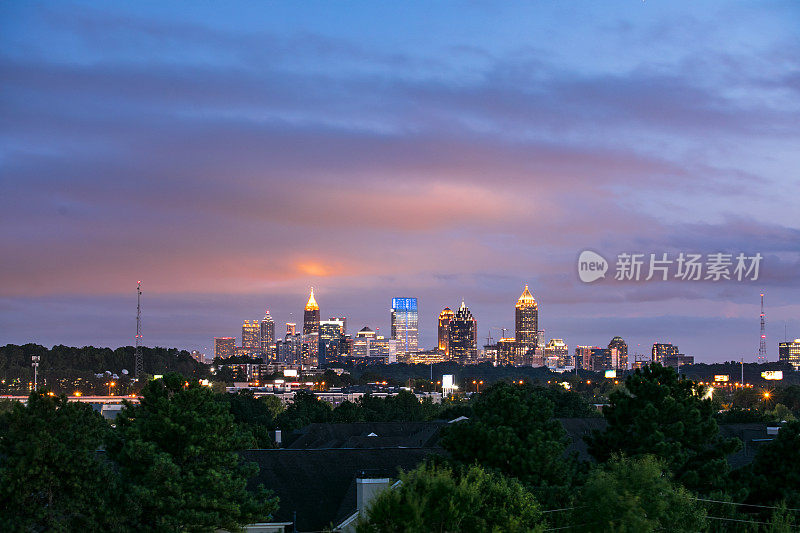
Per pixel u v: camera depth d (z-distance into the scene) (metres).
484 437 59.53
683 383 67.69
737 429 96.06
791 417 194.38
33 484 46.34
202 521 49.22
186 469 52.12
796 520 56.25
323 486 66.56
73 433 48.81
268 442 117.25
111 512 47.94
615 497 46.91
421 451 72.81
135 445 50.81
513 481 48.84
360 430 132.25
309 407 188.75
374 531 42.00
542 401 62.94
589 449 66.81
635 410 64.94
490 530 43.66
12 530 45.19
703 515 51.06
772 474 62.56
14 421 48.19
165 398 54.28
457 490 42.34
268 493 55.47
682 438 63.16
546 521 49.59
